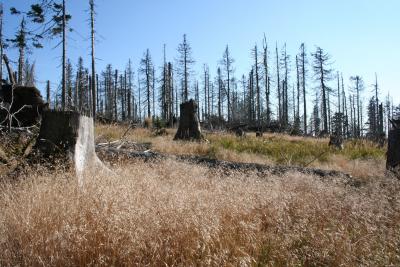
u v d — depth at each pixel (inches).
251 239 158.4
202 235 141.4
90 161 254.4
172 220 151.8
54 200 162.7
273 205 202.8
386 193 256.4
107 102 2785.4
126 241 135.5
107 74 2775.6
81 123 246.1
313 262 152.3
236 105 3166.8
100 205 157.3
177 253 139.6
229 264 137.2
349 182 329.7
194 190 212.4
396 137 378.9
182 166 328.2
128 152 379.6
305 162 517.7
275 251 153.7
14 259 126.4
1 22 1007.0
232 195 209.0
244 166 382.3
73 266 127.6
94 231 138.4
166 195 182.4
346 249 155.4
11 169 255.9
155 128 981.2
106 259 130.3
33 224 140.3
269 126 1721.2
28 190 179.2
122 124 953.5
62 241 130.6
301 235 167.8
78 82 1774.1
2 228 140.1
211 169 346.0
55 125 239.0
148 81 2377.0
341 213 203.2
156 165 323.6
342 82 2719.0
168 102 2341.3
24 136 372.2
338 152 646.5
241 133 939.3
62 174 204.1
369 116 2691.9
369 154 626.2
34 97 534.3
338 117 2100.1
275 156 561.6
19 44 926.4
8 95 524.7
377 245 164.6
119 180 203.8
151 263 133.3
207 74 2920.8
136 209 152.3
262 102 2689.5
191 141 616.4
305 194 243.9
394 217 205.9
